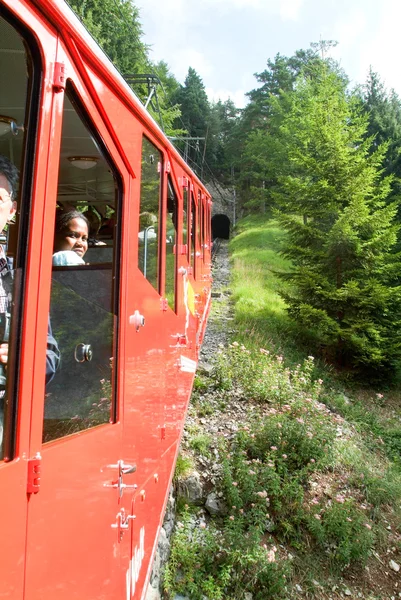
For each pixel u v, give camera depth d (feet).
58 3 6.33
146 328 11.84
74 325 7.11
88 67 7.64
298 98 103.81
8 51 6.05
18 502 5.23
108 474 8.45
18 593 5.20
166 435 15.37
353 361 43.75
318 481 26.89
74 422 7.09
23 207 5.68
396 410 41.39
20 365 5.41
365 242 42.24
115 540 8.82
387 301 43.06
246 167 175.52
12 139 6.95
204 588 19.11
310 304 44.45
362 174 43.55
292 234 47.47
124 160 9.77
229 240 133.28
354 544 23.11
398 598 22.18
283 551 22.45
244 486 23.26
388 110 101.50
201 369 35.99
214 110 240.53
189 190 23.12
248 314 52.75
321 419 28.91
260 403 32.14
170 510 21.94
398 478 29.60
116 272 9.51
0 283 5.89
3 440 5.18
